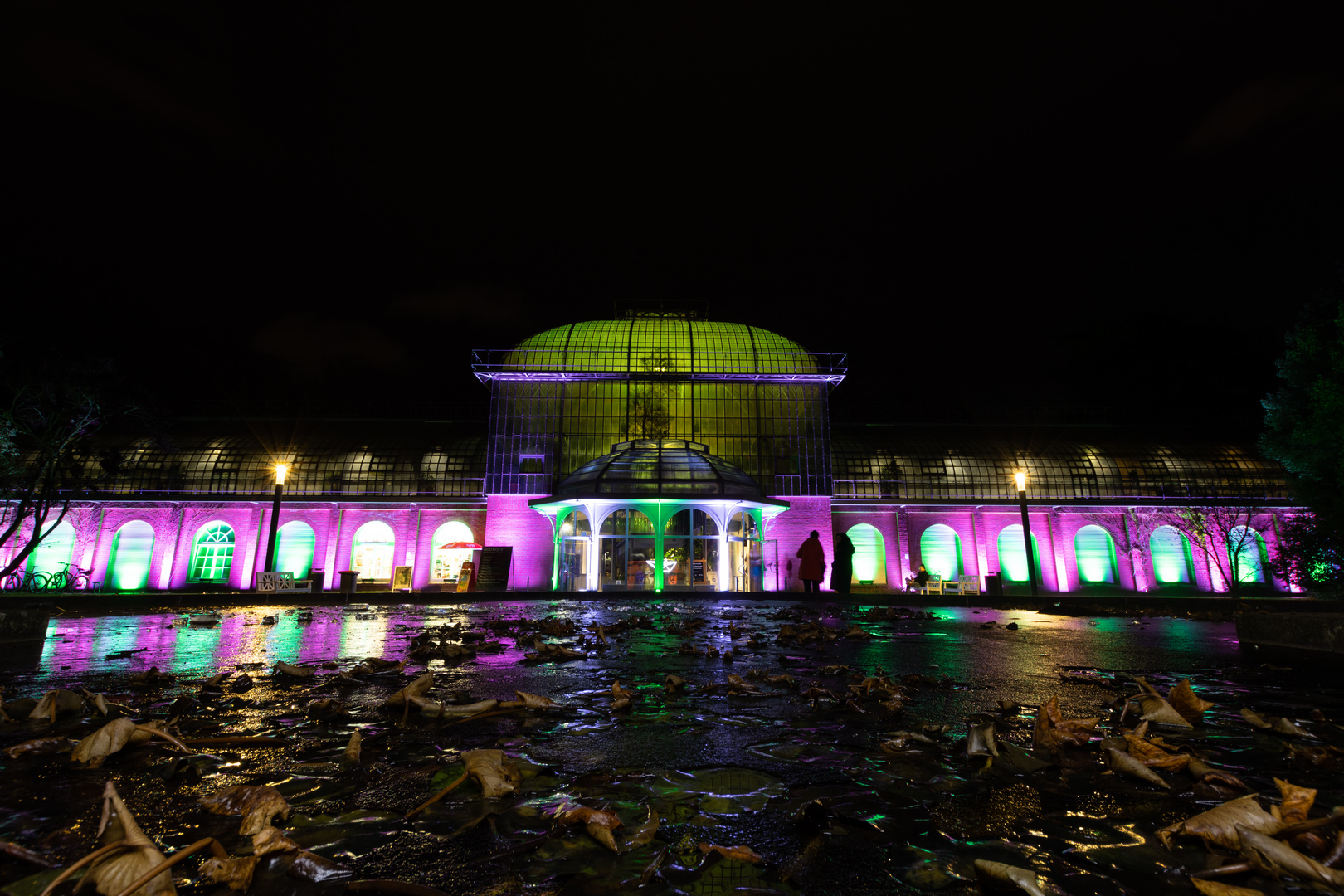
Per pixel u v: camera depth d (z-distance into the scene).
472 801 2.50
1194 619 14.84
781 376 32.22
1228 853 2.04
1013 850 2.08
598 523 28.14
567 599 22.28
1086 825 2.29
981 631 10.82
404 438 36.53
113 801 1.96
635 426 32.19
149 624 12.51
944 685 5.20
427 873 1.92
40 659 6.94
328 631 10.39
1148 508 34.66
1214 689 5.18
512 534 31.09
